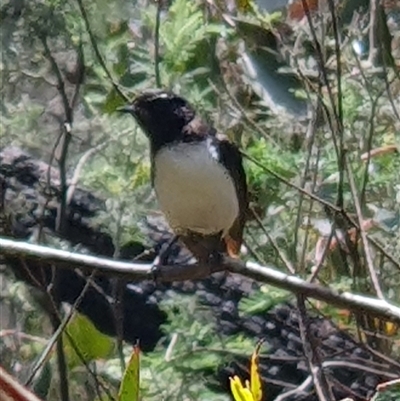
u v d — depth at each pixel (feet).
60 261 18.35
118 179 29.53
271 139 30.01
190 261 30.91
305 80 26.68
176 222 24.39
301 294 19.66
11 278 33.01
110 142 31.07
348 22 30.19
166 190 24.03
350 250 28.12
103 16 30.32
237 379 12.07
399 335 28.86
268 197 29.43
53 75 32.48
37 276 30.99
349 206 29.58
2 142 34.53
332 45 30.12
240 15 30.27
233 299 30.35
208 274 20.42
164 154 23.99
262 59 30.73
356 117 30.07
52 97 35.29
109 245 31.24
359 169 29.25
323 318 28.76
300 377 29.53
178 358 27.66
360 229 23.50
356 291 28.02
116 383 29.27
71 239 31.53
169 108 24.30
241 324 30.01
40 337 32.81
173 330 27.89
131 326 31.45
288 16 30.99
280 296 25.86
